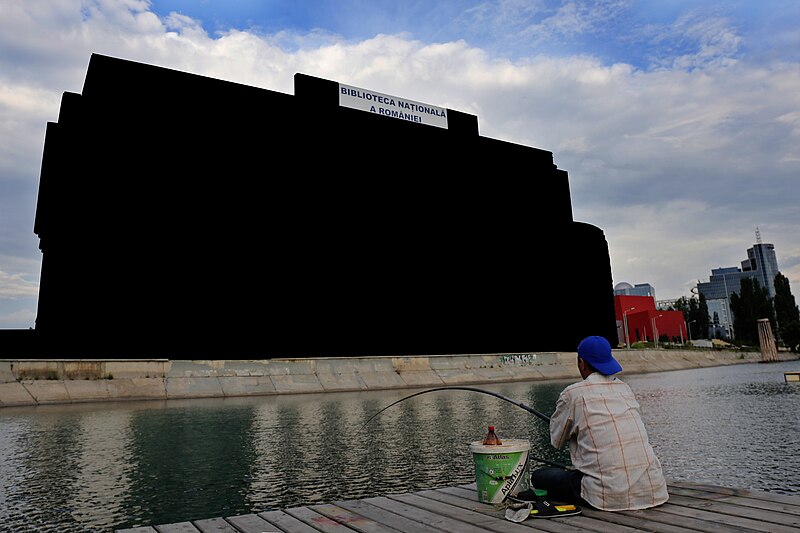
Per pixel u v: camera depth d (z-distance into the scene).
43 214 37.88
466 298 45.75
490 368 41.00
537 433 12.62
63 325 29.42
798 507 4.02
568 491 4.29
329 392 30.28
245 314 33.94
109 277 30.28
